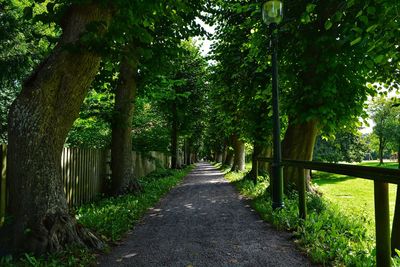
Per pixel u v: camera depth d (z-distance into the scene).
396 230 4.95
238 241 5.70
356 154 34.41
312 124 10.13
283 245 5.38
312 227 5.83
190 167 38.91
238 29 14.48
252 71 13.78
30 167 4.92
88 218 6.92
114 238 5.91
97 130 17.03
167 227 6.93
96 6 5.36
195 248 5.38
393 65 8.24
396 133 44.28
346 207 9.55
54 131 5.15
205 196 11.73
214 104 19.41
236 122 19.08
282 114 10.30
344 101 9.48
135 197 10.62
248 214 8.05
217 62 17.14
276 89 8.00
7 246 4.78
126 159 11.91
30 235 4.77
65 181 8.66
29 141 4.92
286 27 9.12
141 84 12.42
